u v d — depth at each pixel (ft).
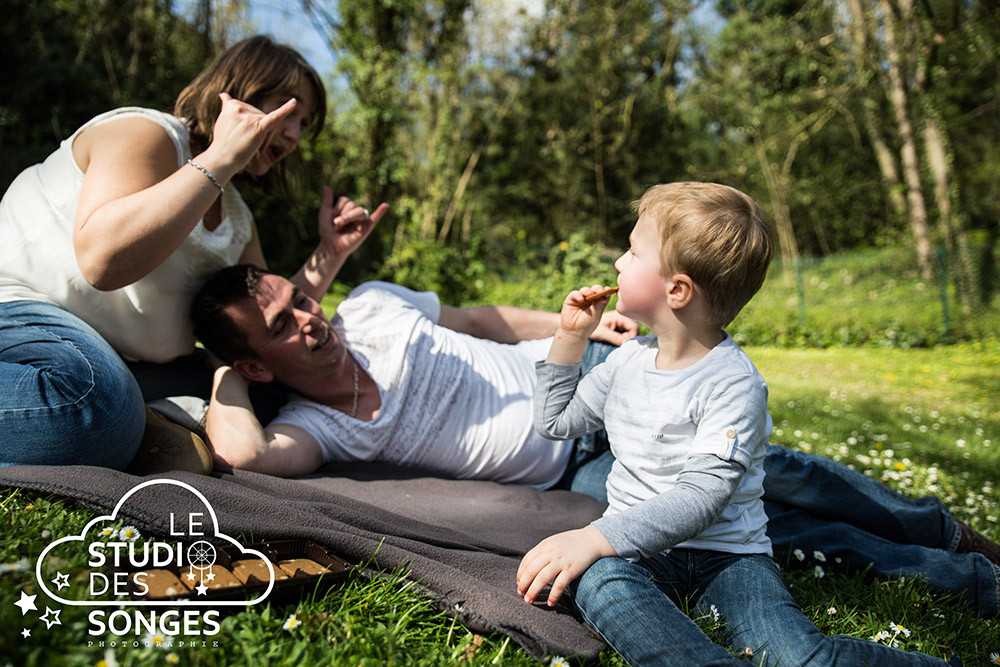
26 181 6.81
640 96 71.00
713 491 5.25
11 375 5.79
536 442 7.98
